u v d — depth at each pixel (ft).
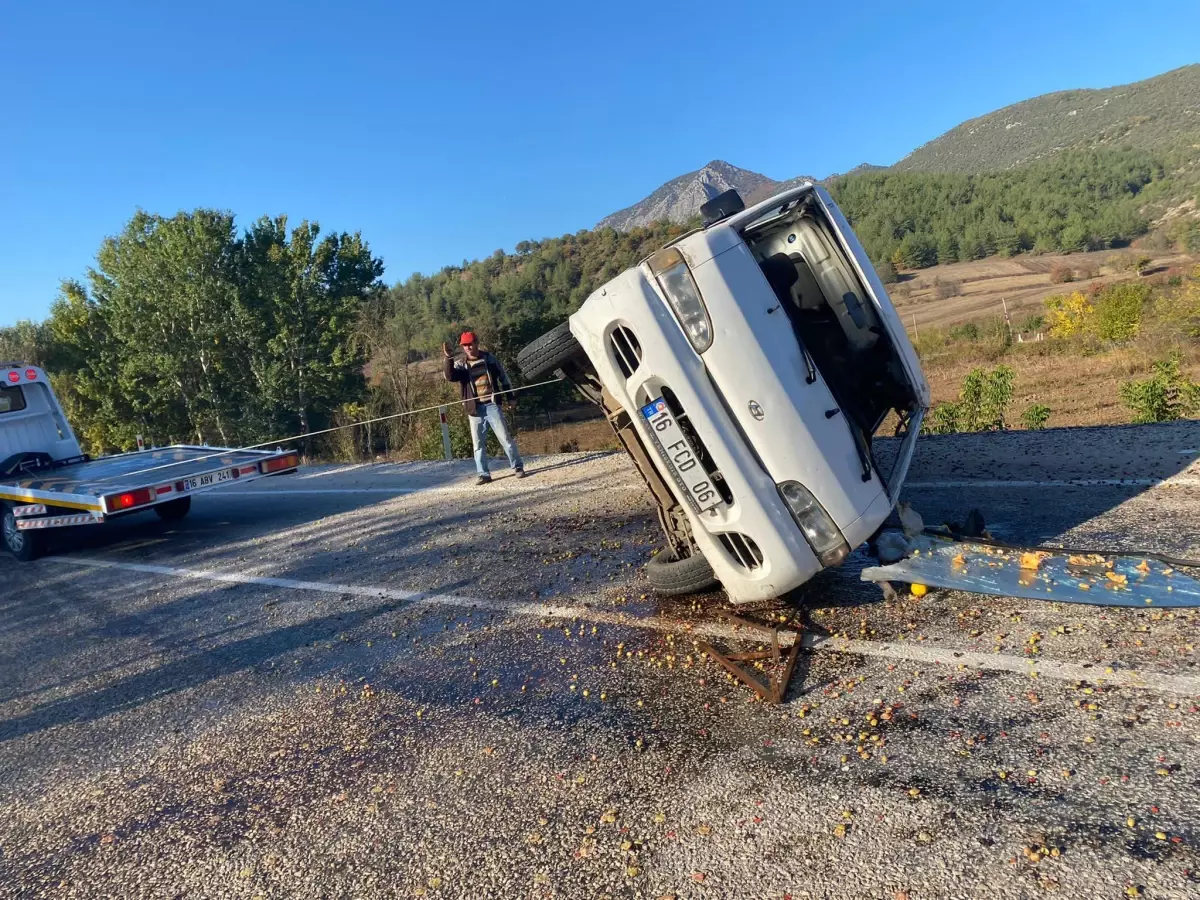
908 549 16.17
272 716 15.05
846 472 13.42
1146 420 42.39
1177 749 9.42
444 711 13.94
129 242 116.57
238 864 10.58
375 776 12.17
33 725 16.61
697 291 13.03
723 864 8.84
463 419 59.82
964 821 8.79
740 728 11.59
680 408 13.30
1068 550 15.62
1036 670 11.75
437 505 33.35
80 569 31.58
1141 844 7.98
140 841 11.59
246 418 112.47
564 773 11.28
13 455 40.52
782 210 14.92
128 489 30.53
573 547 22.93
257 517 37.73
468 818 10.65
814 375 13.43
